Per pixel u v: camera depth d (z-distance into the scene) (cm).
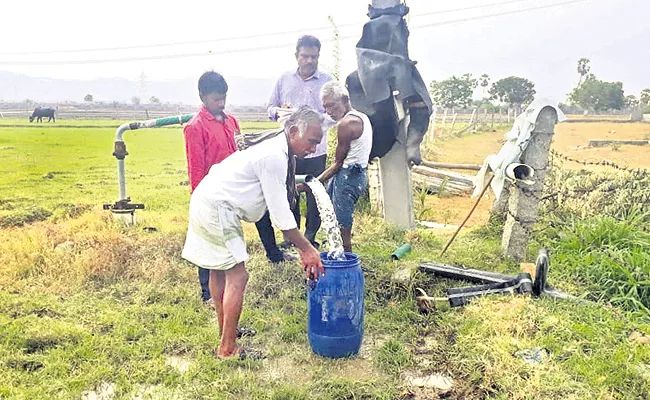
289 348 393
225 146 456
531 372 334
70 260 539
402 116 681
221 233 347
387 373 360
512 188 584
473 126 3428
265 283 498
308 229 590
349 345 374
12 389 327
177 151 1880
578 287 489
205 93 449
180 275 522
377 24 656
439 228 770
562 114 554
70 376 347
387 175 711
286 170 343
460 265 552
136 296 482
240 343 399
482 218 870
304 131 343
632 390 314
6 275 512
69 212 803
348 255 388
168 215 801
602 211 680
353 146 498
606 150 2025
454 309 441
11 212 791
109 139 2277
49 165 1445
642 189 706
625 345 363
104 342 390
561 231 634
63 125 3048
